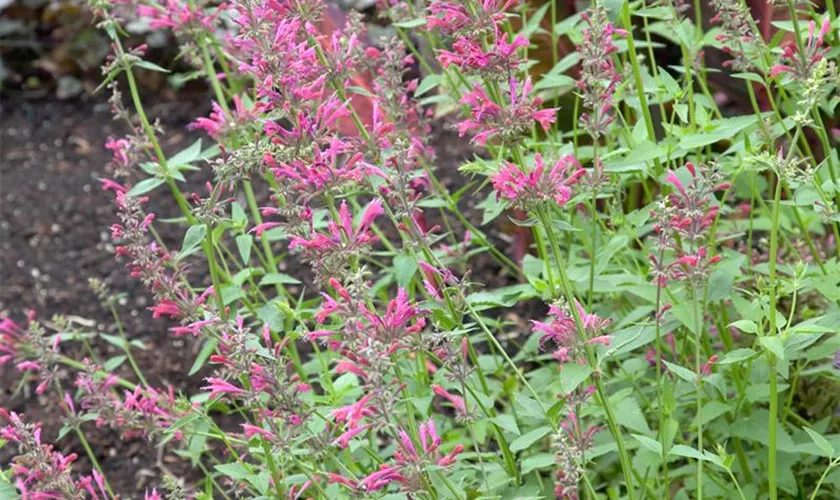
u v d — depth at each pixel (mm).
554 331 1799
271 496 1891
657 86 2049
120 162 2113
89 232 3152
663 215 1824
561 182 1783
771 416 1814
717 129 1924
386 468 1756
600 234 2135
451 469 1818
